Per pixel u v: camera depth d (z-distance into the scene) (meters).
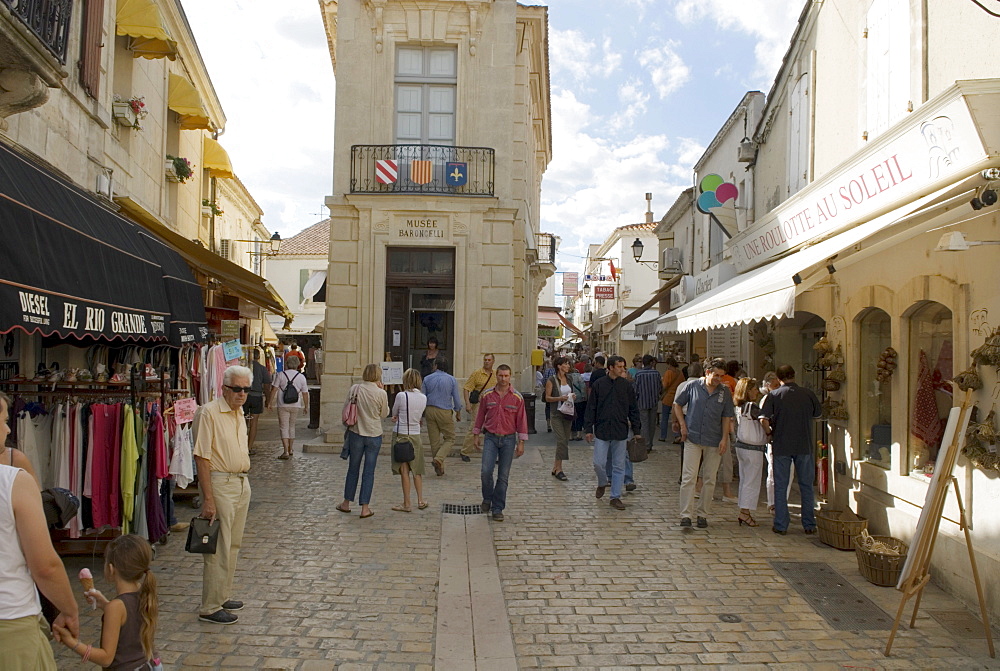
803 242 9.68
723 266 13.65
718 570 6.50
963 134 5.38
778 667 4.60
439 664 4.57
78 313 5.10
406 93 14.84
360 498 8.29
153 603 3.64
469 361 14.18
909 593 4.84
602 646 4.91
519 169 17.62
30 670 2.84
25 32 5.07
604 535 7.68
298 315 40.78
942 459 4.98
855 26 8.85
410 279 14.45
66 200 5.82
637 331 18.59
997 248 5.41
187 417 6.98
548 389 10.82
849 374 8.12
